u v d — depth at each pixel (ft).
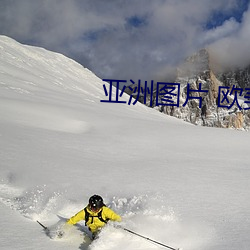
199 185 32.96
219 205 25.91
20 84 162.50
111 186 31.37
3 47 285.64
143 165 43.80
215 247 17.48
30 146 49.65
